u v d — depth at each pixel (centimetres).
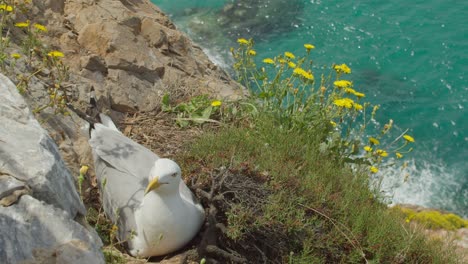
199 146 236
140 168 207
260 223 201
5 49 240
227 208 206
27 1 255
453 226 337
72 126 229
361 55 520
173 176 191
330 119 259
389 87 490
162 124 258
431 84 494
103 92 254
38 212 161
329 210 214
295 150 240
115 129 233
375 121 457
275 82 265
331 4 573
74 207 172
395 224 221
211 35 525
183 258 198
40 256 156
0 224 157
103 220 208
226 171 214
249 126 262
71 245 158
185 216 197
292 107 261
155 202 193
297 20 551
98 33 272
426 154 432
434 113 468
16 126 177
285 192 213
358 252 207
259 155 236
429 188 401
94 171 222
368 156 256
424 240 223
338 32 540
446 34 541
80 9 283
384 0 580
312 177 225
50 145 177
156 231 194
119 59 269
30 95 228
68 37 269
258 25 542
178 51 297
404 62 514
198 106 266
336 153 253
